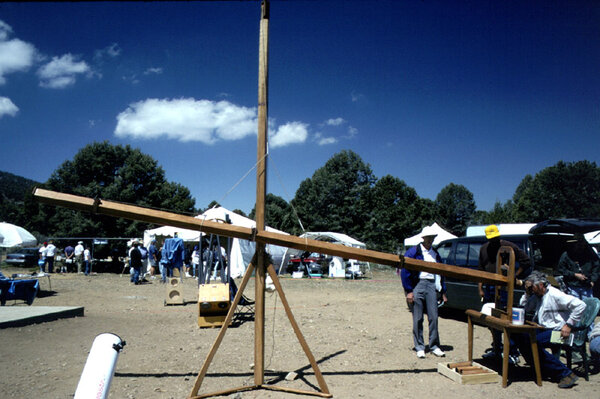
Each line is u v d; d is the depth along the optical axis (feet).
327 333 25.14
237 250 72.38
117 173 111.75
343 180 170.91
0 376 15.79
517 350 18.22
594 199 171.83
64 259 79.30
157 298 42.70
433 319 19.61
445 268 15.69
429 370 17.39
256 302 14.82
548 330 16.66
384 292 51.24
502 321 15.78
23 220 140.87
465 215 265.75
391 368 17.66
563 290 22.66
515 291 23.31
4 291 33.30
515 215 187.73
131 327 26.43
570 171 176.35
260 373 14.80
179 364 17.98
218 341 13.93
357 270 79.77
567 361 16.51
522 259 18.85
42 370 16.72
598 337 17.22
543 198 178.81
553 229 26.43
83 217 101.96
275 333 25.07
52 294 43.68
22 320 24.25
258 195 14.44
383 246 148.77
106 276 72.54
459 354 20.08
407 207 153.89
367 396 14.14
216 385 15.17
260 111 14.62
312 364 14.10
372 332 25.45
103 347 11.01
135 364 17.93
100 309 33.86
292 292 51.16
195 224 13.58
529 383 15.70
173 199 138.00
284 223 174.50
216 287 28.04
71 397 13.83
